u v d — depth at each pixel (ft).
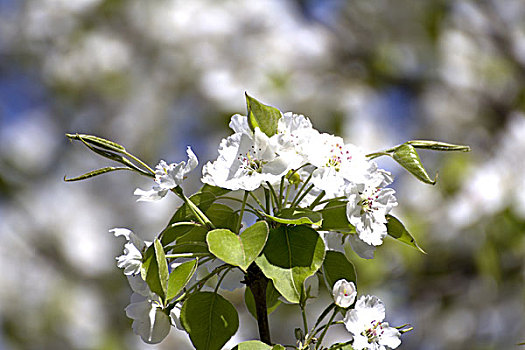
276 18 20.68
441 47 20.17
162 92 20.47
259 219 5.50
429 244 17.63
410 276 17.87
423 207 18.22
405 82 20.49
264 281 5.41
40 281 20.80
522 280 17.03
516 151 17.19
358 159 5.23
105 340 20.66
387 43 20.39
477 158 18.66
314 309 18.29
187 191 20.59
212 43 20.22
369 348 4.91
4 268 20.52
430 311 18.69
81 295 21.07
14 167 21.54
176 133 20.74
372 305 5.07
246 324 18.54
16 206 21.39
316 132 5.28
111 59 20.62
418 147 5.39
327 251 5.40
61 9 20.81
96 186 21.81
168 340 20.79
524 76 19.75
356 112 19.70
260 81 19.71
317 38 20.43
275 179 5.08
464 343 18.51
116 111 21.08
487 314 18.25
